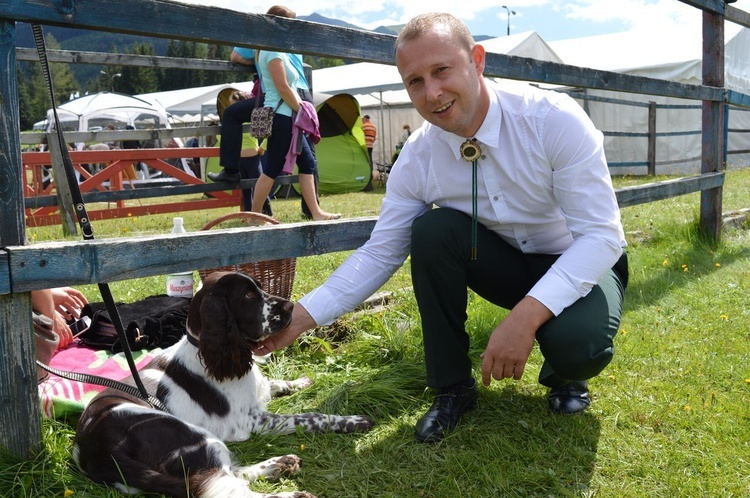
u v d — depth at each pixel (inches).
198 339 106.1
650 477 92.1
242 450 105.0
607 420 108.2
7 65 81.0
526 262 113.0
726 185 411.2
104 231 301.4
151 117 791.1
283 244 110.0
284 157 255.1
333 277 108.3
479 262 107.7
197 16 95.1
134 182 599.5
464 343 110.0
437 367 107.6
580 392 112.9
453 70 90.4
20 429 88.8
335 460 100.0
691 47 612.4
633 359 132.4
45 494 86.1
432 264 103.3
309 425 109.4
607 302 98.5
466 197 105.3
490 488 90.0
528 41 618.8
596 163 96.5
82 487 87.8
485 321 144.8
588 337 93.8
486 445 100.4
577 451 97.8
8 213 83.2
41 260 82.8
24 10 79.6
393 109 779.4
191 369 107.4
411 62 90.8
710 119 240.2
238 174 317.4
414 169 107.7
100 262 87.3
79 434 94.0
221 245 100.2
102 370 124.3
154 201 549.3
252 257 105.0
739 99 251.4
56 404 108.1
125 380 108.3
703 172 243.6
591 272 94.0
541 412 111.3
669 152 617.9
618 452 98.5
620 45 684.1
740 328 149.8
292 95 248.1
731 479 90.4
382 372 128.3
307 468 98.1
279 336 106.5
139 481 85.8
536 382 123.6
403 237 110.7
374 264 109.4
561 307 92.7
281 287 149.1
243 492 85.4
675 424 106.3
